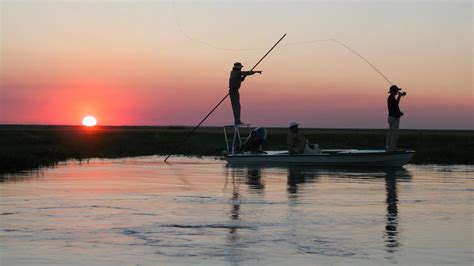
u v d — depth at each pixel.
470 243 12.29
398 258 11.10
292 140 32.59
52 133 76.44
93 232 13.27
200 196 19.09
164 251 11.58
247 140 35.78
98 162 36.66
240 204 17.31
